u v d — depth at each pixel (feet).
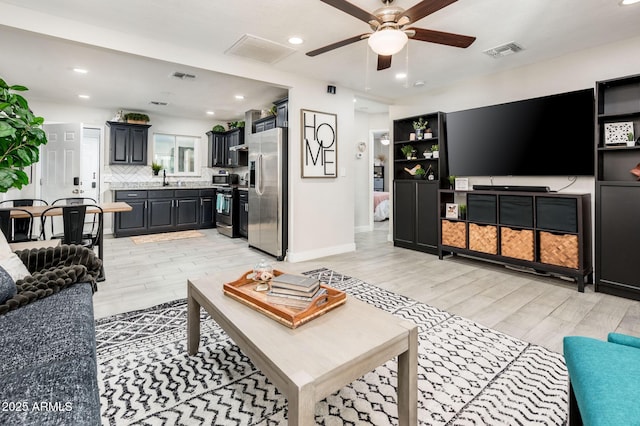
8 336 3.28
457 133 14.29
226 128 24.91
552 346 6.78
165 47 10.21
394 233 16.98
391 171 17.69
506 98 13.14
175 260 14.10
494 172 13.24
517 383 5.56
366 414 4.87
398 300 9.36
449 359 6.31
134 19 8.78
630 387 3.00
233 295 5.50
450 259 14.28
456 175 14.52
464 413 4.86
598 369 3.30
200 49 10.77
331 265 13.30
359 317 4.74
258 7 8.20
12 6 8.05
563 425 4.59
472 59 11.80
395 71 13.12
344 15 8.59
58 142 17.94
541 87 12.10
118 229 19.39
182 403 5.08
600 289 9.98
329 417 4.80
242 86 15.39
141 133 20.93
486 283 10.94
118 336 7.23
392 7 7.89
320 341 4.07
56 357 3.00
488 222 12.60
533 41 10.31
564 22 9.06
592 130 10.61
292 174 13.91
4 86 5.88
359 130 21.77
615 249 9.62
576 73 11.23
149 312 8.54
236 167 24.27
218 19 8.81
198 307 6.43
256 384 5.57
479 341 7.00
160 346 6.81
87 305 4.26
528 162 12.21
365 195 22.36
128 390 5.37
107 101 18.35
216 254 15.25
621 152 10.22
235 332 4.51
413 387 4.42
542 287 10.53
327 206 15.07
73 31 8.82
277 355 3.75
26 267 5.22
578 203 10.20
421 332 7.41
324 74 13.50
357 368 3.75
